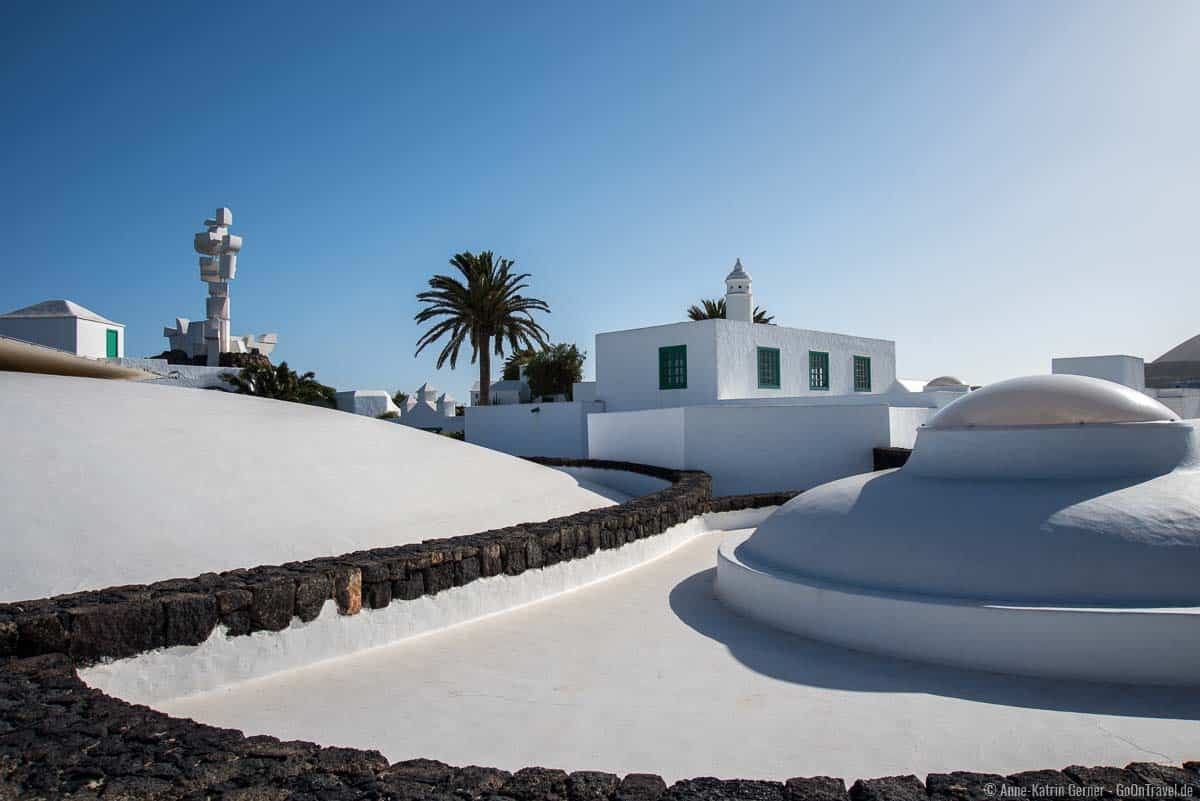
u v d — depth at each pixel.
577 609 6.43
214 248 33.97
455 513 8.33
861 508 6.09
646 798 2.54
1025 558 4.98
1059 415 5.90
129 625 4.06
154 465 6.93
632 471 14.02
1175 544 4.80
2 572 5.02
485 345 28.83
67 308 33.44
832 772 3.43
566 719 4.05
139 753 2.69
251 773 2.60
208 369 30.27
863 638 5.24
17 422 6.89
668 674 4.79
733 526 11.09
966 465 6.14
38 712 2.99
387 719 4.05
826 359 24.22
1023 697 4.30
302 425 9.31
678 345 21.06
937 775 2.70
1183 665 4.39
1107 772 2.73
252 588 4.60
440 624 5.75
